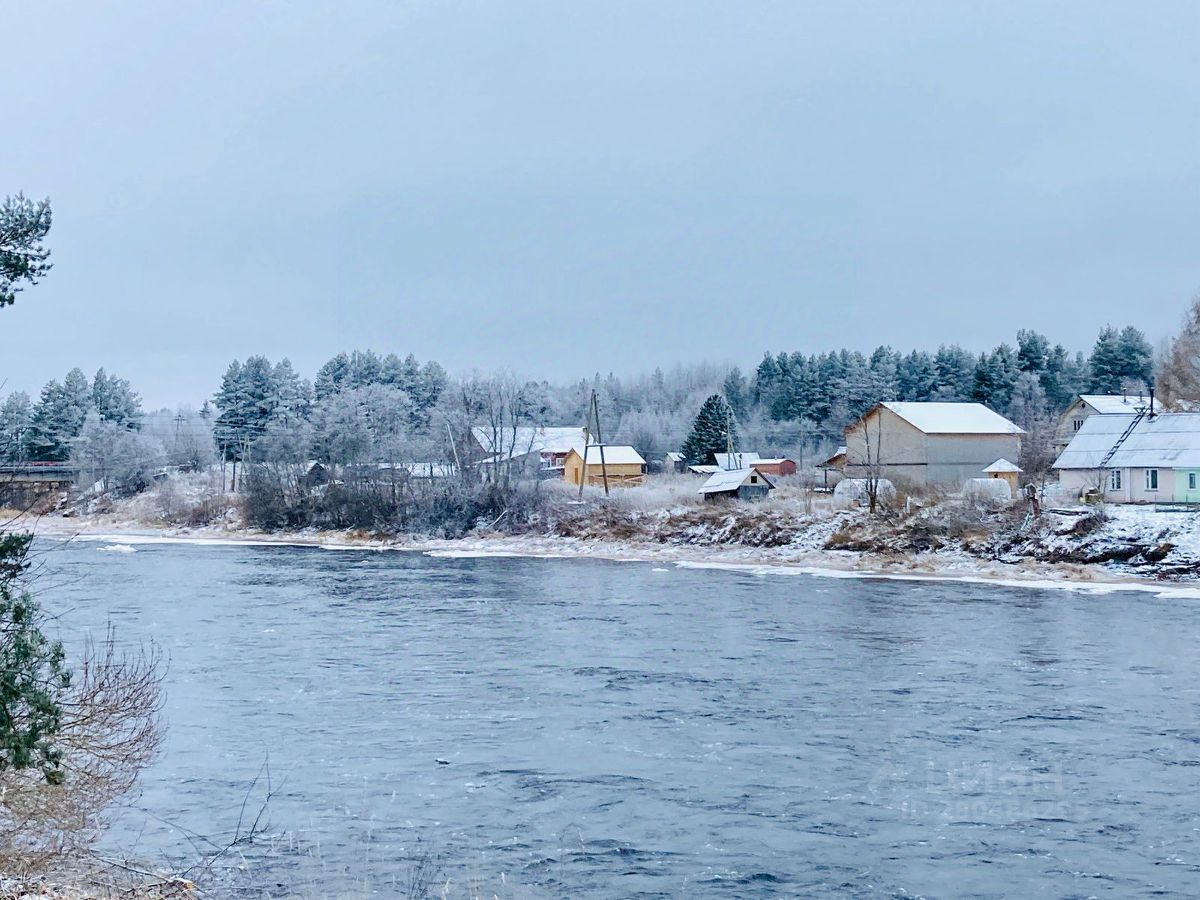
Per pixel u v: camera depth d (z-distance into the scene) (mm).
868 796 21078
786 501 77125
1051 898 16453
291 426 122688
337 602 50031
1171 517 57906
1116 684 31219
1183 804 20594
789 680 31859
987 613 45438
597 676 32406
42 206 12641
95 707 14492
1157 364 119375
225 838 18453
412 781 21953
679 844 18609
